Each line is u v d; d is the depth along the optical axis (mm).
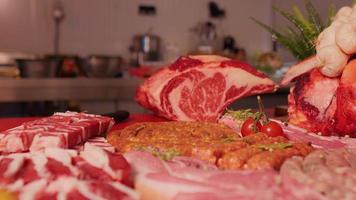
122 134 1478
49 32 4773
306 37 1797
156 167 1101
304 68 1682
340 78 1578
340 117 1540
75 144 1363
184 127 1535
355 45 1476
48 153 1139
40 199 977
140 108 3777
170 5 5133
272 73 3598
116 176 1044
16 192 999
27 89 3408
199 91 1853
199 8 5234
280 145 1221
